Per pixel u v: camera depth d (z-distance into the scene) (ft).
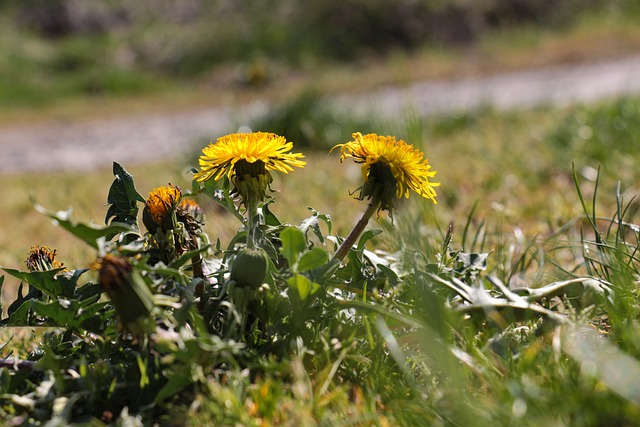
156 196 5.57
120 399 4.91
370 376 4.92
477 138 20.80
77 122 39.99
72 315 5.25
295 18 56.54
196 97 46.24
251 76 47.60
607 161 13.97
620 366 4.18
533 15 56.65
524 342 5.27
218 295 5.52
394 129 15.02
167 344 4.65
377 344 5.22
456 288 5.37
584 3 57.36
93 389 4.81
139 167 24.27
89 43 55.11
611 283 5.90
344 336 5.45
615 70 40.29
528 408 4.11
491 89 37.99
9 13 58.39
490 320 5.59
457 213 11.87
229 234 10.14
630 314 5.17
